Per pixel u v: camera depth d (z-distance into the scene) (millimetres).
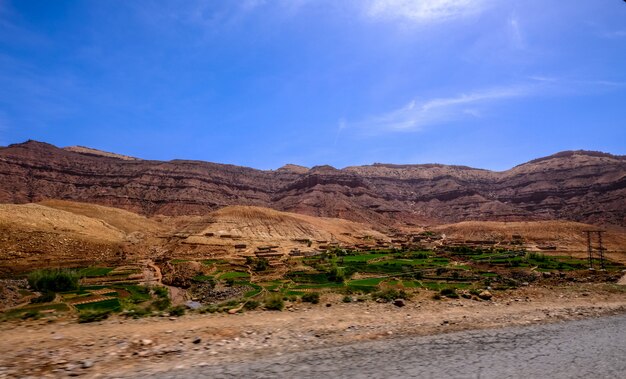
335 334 11812
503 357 9883
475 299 18656
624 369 9164
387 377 8156
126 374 7977
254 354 9609
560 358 9922
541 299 19016
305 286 83438
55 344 10000
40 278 52844
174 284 93438
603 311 16750
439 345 10883
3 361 8578
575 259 127312
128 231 181750
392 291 19250
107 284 83625
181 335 11141
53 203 185625
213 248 154000
